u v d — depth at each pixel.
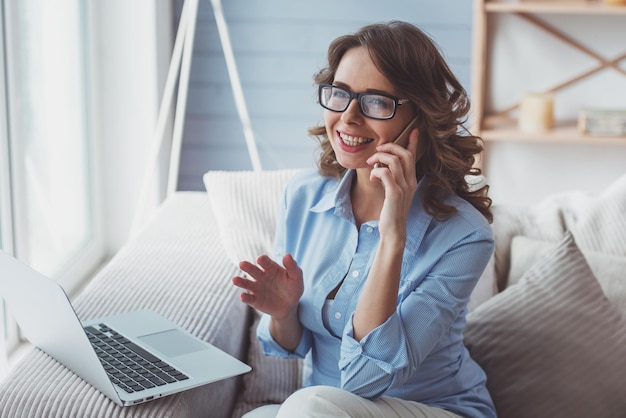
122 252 2.34
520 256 2.26
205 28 4.13
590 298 2.09
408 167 1.70
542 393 1.98
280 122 4.24
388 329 1.67
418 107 1.75
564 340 2.02
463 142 1.84
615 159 4.27
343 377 1.70
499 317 2.08
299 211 1.99
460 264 1.76
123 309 1.99
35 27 3.04
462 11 4.14
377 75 1.72
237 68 4.19
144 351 1.76
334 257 1.87
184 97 3.73
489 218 1.91
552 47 4.13
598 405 1.97
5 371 2.27
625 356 2.02
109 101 3.79
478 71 3.91
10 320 2.89
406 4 4.13
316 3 4.12
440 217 1.79
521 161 4.30
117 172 3.85
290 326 1.88
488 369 2.04
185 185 4.29
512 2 3.91
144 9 3.72
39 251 3.10
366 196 1.87
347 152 1.77
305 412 1.59
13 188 2.79
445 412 1.78
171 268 2.23
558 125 4.09
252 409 2.02
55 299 1.50
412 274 1.78
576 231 2.33
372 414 1.65
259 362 2.09
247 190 2.38
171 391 1.60
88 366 1.58
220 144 4.26
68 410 1.55
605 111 3.88
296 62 4.18
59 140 3.32
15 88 2.76
